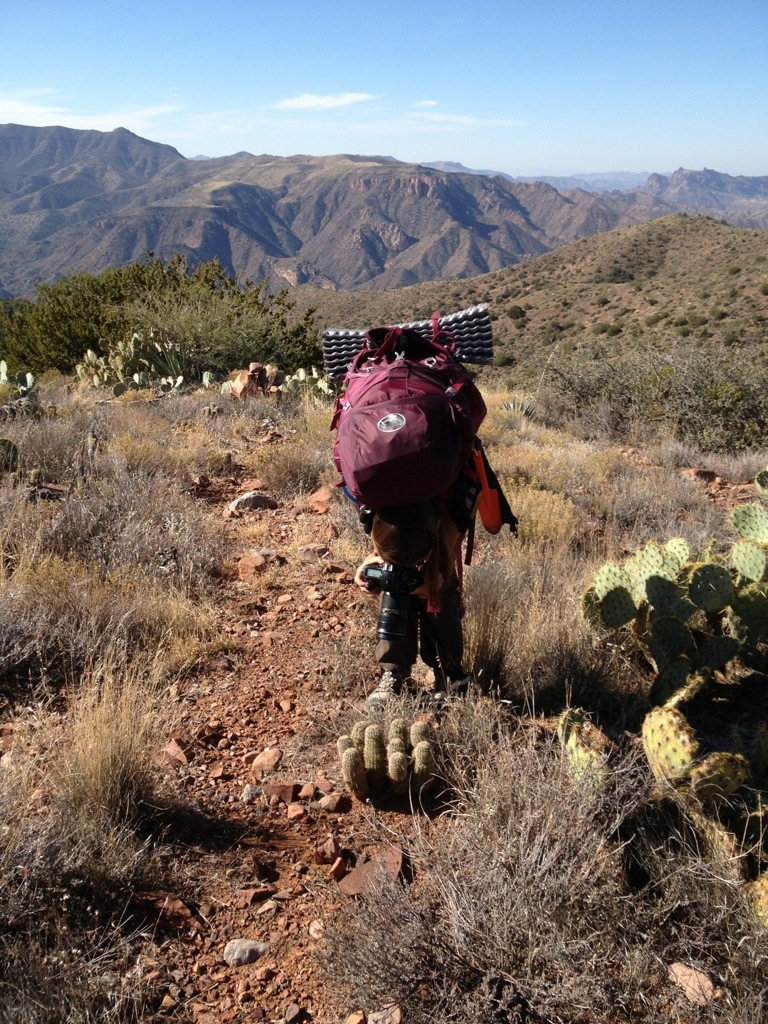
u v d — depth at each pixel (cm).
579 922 257
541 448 991
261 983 255
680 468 1018
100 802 311
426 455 305
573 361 1439
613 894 263
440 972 251
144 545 576
